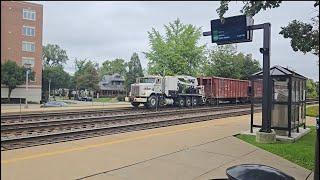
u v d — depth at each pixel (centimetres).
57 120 1862
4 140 1130
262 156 973
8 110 2859
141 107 3428
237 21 1254
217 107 3738
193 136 1309
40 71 6719
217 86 4216
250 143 1191
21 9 6531
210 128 1594
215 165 844
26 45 6588
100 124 1772
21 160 840
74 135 1320
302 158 961
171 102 3553
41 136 1248
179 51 5444
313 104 4712
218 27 1295
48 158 869
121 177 714
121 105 4184
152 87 3328
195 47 5547
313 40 1010
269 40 1243
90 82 8712
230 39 1281
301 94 1524
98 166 797
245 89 5012
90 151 973
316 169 390
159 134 1362
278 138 1272
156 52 5459
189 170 788
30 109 3055
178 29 5522
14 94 6184
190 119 2064
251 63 6406
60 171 744
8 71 5722
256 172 319
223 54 6000
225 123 1855
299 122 1480
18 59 6500
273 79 1354
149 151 988
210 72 5847
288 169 834
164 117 2277
